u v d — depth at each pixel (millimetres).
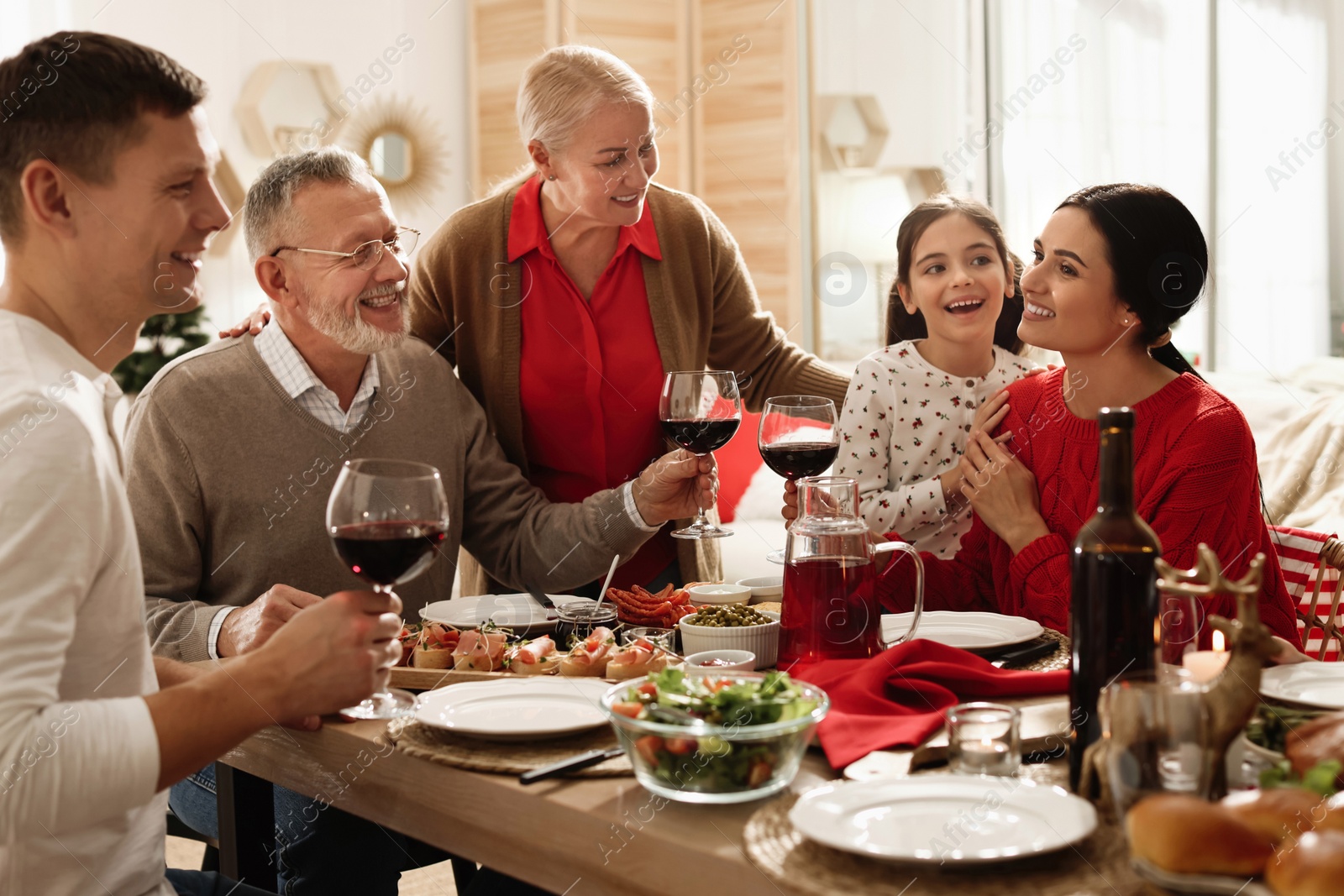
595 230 2068
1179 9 4996
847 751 1004
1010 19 4859
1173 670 977
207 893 1253
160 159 1056
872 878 776
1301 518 3133
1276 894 695
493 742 1074
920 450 1989
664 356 2135
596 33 4605
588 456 2133
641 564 2152
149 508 1691
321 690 1022
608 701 970
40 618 899
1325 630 1671
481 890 1340
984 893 752
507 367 2092
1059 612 1498
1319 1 5125
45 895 974
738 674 1054
